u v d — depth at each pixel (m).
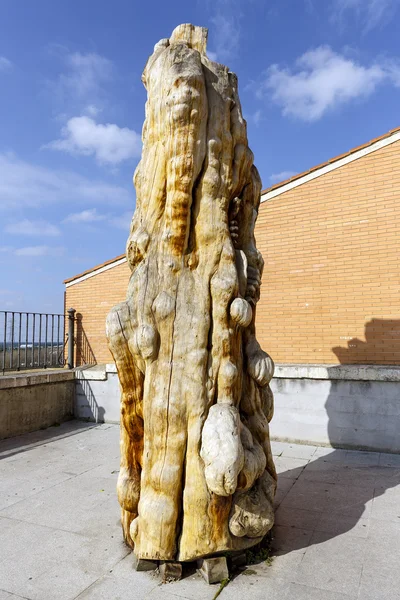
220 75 3.38
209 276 3.16
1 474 5.25
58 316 8.87
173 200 3.10
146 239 3.24
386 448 6.02
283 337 7.36
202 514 2.86
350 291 6.96
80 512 4.08
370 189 6.95
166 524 2.87
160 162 3.19
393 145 6.84
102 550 3.33
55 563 3.14
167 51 3.22
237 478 2.75
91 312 9.31
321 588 2.78
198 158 3.10
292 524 3.77
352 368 6.21
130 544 3.32
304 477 5.05
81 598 2.71
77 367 8.91
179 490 2.93
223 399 3.04
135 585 2.84
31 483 4.93
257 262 3.65
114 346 3.19
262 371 3.38
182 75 3.04
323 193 7.29
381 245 6.80
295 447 6.35
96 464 5.63
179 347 3.03
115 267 9.18
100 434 7.24
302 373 6.49
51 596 2.74
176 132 3.07
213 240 3.18
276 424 6.67
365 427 6.16
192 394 2.96
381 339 6.68
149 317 3.09
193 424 2.95
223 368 3.06
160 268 3.18
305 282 7.29
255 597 2.68
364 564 3.08
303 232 7.38
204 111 3.13
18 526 3.79
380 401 6.10
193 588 2.80
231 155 3.32
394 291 6.66
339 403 6.32
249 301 3.47
